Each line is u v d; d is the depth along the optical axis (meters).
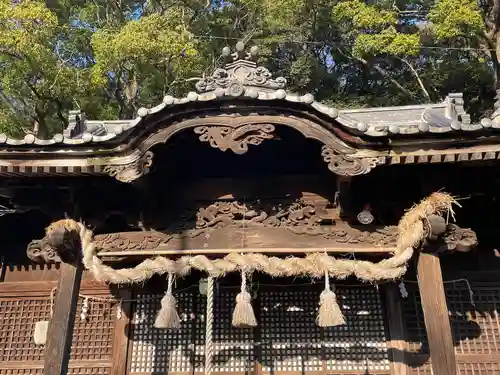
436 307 6.11
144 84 23.16
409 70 28.61
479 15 20.34
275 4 23.58
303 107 6.10
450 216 7.70
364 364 7.64
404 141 6.11
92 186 6.99
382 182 6.96
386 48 22.09
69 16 23.58
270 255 6.80
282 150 7.15
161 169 7.13
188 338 7.98
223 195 7.28
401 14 26.70
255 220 7.05
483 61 25.47
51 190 7.14
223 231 6.97
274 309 8.03
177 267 6.47
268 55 26.91
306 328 7.89
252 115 6.20
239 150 6.10
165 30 18.39
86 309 8.20
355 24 23.45
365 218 6.77
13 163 6.38
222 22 26.27
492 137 5.95
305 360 7.72
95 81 18.38
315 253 6.55
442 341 5.91
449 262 8.02
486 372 7.41
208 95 6.10
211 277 6.51
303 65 27.45
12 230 8.75
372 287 8.06
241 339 7.88
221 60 23.25
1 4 16.02
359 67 30.45
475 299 7.83
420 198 6.93
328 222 7.08
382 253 6.67
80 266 6.83
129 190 7.14
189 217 7.20
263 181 7.30
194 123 6.20
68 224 6.74
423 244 6.34
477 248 8.04
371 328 7.84
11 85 18.36
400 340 7.63
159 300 8.23
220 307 8.10
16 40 16.06
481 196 7.18
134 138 6.27
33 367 8.00
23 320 8.31
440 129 5.94
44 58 17.27
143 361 7.87
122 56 17.88
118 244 6.93
